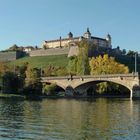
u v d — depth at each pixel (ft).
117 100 603.67
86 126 235.40
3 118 274.98
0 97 577.02
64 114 314.96
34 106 410.11
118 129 225.15
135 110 371.15
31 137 195.52
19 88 645.51
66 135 201.77
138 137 198.80
